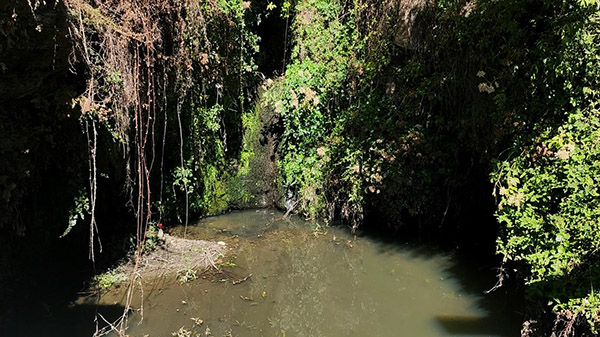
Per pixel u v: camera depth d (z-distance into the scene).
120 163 5.84
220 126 7.59
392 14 6.63
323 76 7.40
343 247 6.77
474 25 5.37
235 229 7.26
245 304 5.34
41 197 5.04
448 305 5.34
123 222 6.46
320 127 7.45
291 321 5.13
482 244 6.54
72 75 4.41
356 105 7.12
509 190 4.62
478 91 5.64
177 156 6.98
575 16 4.29
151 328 4.79
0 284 4.69
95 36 4.29
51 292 5.19
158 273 5.82
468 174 6.46
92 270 5.68
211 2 6.27
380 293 5.67
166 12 4.99
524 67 4.90
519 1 4.81
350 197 7.00
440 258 6.38
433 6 6.04
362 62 7.09
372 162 6.81
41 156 4.68
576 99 4.48
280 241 6.92
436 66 6.20
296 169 7.61
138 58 4.61
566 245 4.09
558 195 4.35
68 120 4.72
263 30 8.09
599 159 4.15
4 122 4.13
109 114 4.64
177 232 7.01
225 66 6.86
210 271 5.96
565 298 4.03
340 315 5.27
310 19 7.59
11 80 3.80
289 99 7.43
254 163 7.95
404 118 6.63
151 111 5.72
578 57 4.38
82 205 5.04
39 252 5.16
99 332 4.66
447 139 6.43
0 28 3.32
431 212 6.86
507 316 5.04
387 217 7.12
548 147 4.45
